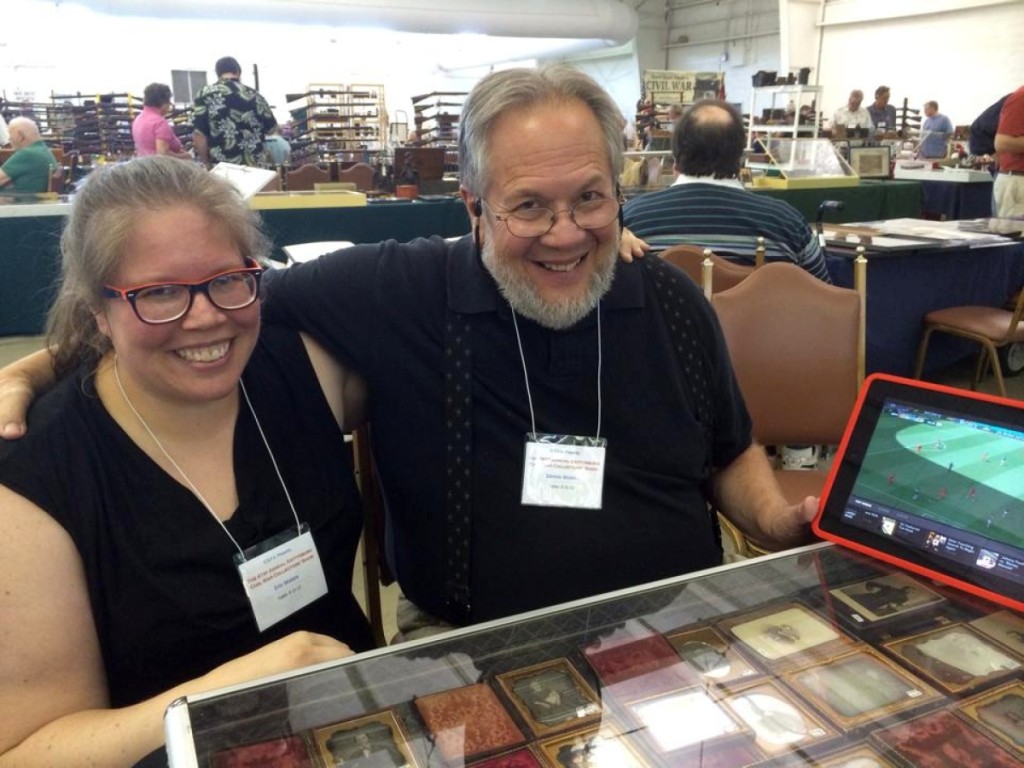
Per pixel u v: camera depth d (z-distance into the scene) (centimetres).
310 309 117
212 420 99
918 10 1011
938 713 66
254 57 1331
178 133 596
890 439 88
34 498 86
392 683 68
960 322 311
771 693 69
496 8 1038
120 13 884
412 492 120
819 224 305
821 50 1157
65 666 87
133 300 85
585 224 105
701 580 85
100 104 718
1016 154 445
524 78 104
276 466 106
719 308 184
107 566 91
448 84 1520
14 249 364
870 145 565
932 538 83
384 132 731
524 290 109
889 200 516
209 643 97
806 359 184
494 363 116
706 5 1423
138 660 94
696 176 246
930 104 903
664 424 120
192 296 87
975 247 306
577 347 116
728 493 133
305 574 105
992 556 78
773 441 188
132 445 94
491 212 108
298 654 83
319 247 251
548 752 62
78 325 99
